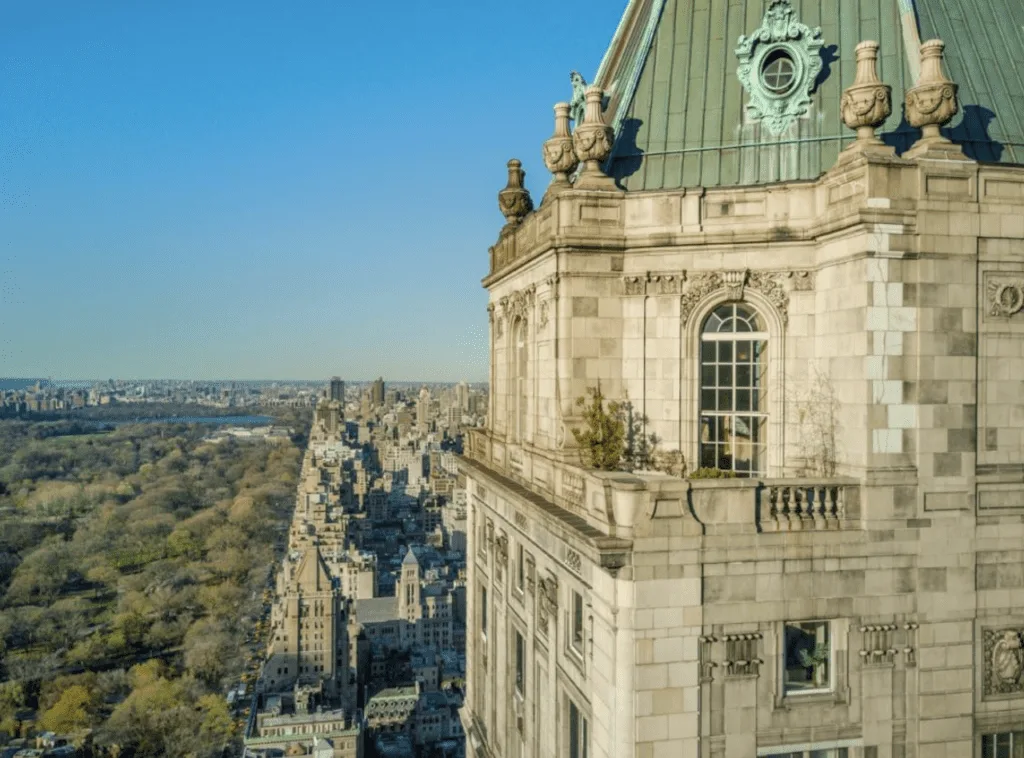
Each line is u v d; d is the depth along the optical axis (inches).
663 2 1382.9
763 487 987.3
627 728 952.9
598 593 1011.9
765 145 1239.5
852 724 1004.6
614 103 1364.4
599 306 1189.1
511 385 1576.0
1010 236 1030.4
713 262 1159.6
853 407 1026.7
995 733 1045.2
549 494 1244.5
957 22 1300.4
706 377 1185.4
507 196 1680.6
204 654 7677.2
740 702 978.1
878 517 1003.9
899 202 1008.2
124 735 6240.2
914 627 1016.2
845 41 1269.7
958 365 1020.5
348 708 7313.0
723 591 971.3
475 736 1763.0
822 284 1101.7
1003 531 1035.3
